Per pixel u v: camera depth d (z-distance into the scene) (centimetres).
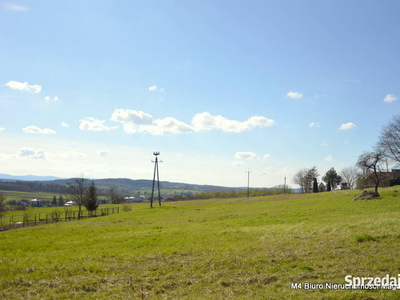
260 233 2406
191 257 1631
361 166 6419
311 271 1255
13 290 1225
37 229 3934
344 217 3172
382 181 10244
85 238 2766
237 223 3528
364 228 2111
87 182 6962
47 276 1391
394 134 6362
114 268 1484
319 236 2005
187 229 3103
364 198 5481
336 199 6694
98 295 1143
